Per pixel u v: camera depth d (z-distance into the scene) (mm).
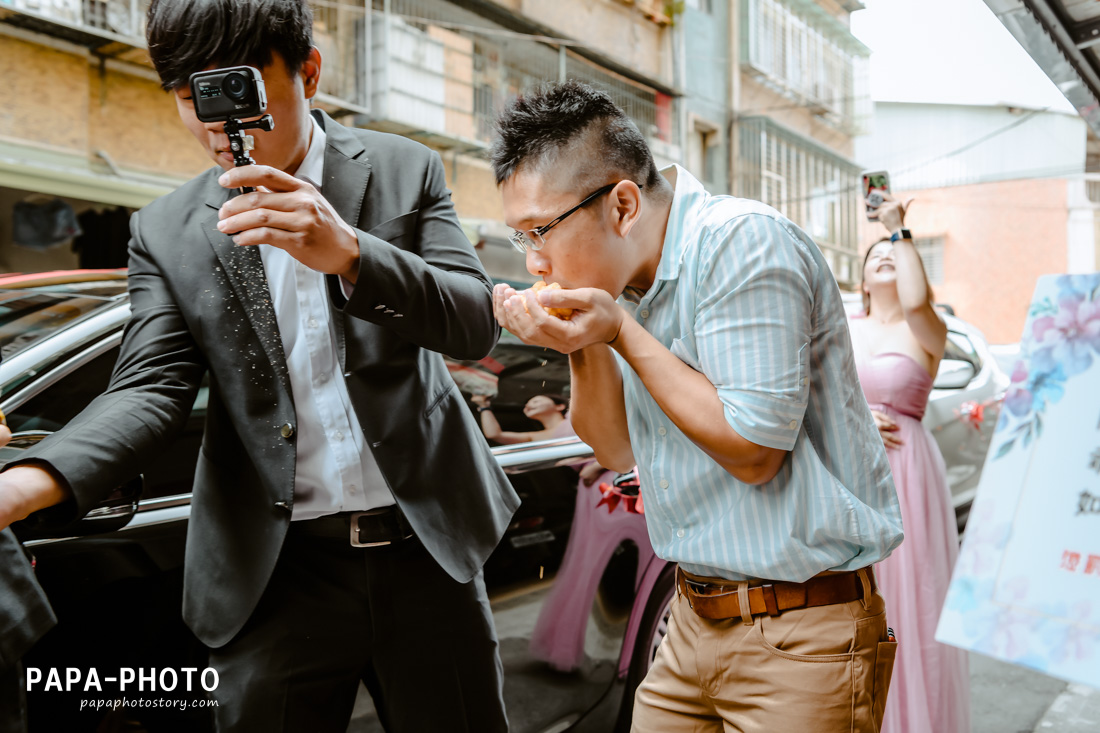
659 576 2600
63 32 7395
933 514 2861
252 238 1202
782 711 1312
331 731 1550
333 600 1515
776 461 1252
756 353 1203
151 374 1456
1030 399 965
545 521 2316
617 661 2459
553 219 1250
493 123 1308
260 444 1469
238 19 1290
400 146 1608
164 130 8289
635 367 1247
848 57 18219
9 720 1274
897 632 2699
